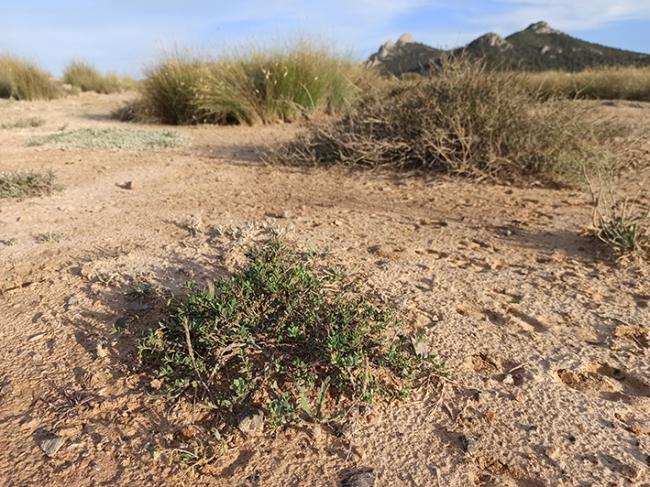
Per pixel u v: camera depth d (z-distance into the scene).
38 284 2.76
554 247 3.16
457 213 3.87
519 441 1.68
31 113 11.41
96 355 2.14
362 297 2.47
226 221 3.66
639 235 3.02
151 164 5.84
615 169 4.70
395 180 4.92
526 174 4.80
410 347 2.10
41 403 1.90
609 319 2.35
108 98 16.03
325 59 9.96
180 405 1.85
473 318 2.36
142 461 1.64
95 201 4.30
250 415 1.74
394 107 5.61
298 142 6.32
